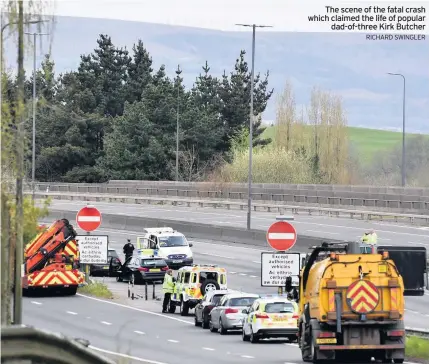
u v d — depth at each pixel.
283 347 118.81
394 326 94.62
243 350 115.19
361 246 97.44
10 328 31.78
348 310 93.56
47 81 77.12
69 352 33.25
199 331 140.00
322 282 93.50
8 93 74.81
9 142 75.19
